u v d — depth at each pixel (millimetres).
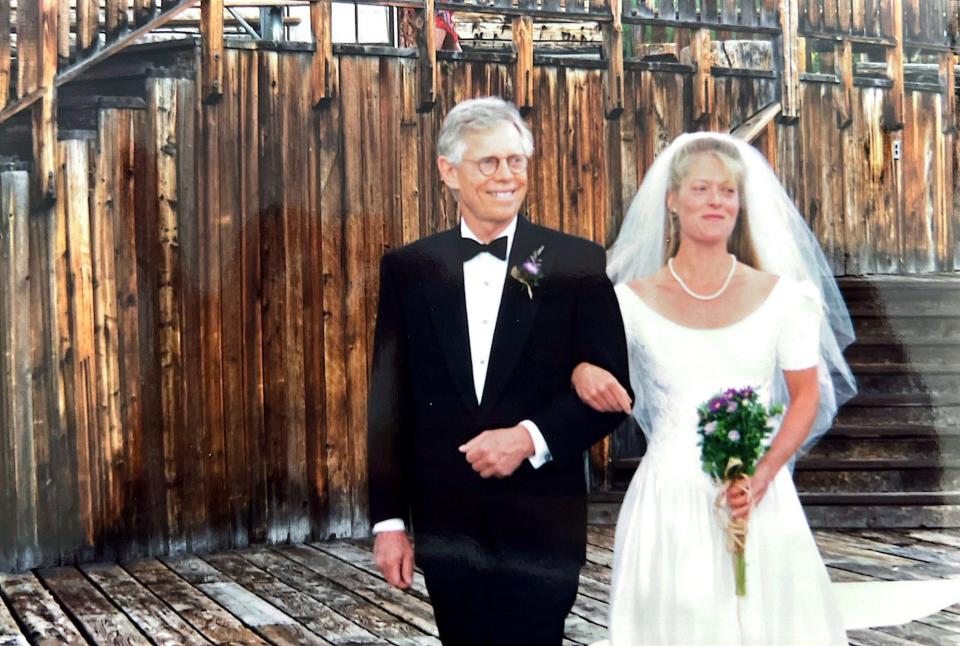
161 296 3785
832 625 3457
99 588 3691
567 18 3688
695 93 3721
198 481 3783
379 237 3678
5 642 3457
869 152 3877
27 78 3803
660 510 3439
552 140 3648
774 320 3385
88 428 3840
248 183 3713
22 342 3865
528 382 3342
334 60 3664
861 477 3896
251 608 3498
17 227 3816
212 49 3686
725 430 3357
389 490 3355
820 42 3848
